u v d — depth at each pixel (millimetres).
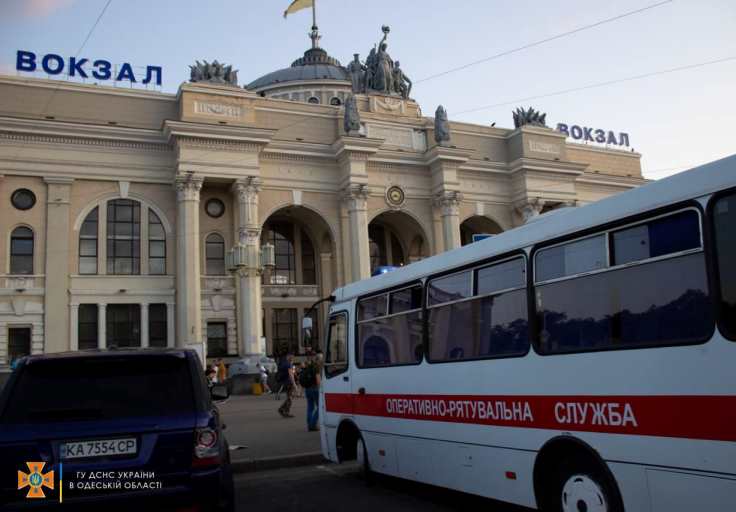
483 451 8039
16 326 33344
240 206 36781
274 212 39625
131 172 36000
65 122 34500
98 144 35562
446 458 8781
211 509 5922
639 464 5965
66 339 33875
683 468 5566
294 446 14820
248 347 35938
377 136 42656
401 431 9859
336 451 11867
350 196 40094
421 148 44125
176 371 6520
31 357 6379
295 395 30484
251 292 36719
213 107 37062
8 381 6148
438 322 9148
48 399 6078
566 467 6914
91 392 6176
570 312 6902
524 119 47719
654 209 6051
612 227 6484
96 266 35188
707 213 5586
